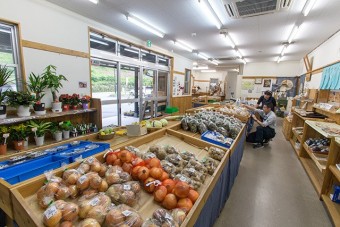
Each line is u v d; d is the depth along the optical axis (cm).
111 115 555
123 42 495
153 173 117
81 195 98
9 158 147
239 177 294
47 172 104
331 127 274
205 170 143
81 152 149
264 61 945
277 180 287
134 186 104
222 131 254
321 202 233
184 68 835
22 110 265
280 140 516
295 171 320
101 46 456
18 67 289
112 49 479
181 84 821
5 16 265
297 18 368
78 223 81
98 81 450
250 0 304
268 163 354
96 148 161
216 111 423
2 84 250
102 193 97
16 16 277
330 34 459
